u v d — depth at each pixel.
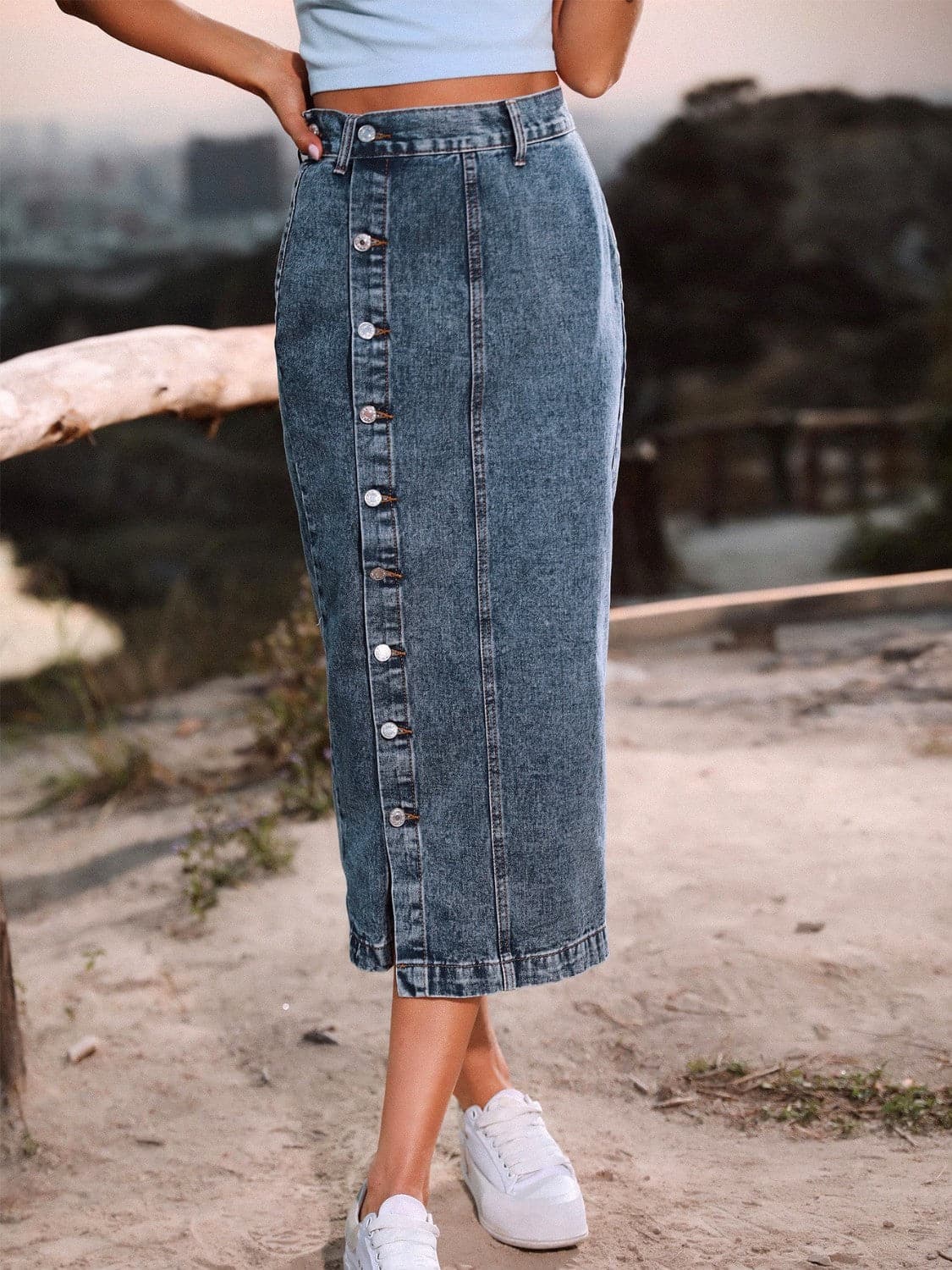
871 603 5.55
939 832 3.22
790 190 19.67
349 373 1.62
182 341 3.31
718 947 2.72
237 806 4.08
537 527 1.65
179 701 5.56
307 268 1.64
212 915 3.23
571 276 1.62
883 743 3.97
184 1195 2.10
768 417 12.79
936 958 2.59
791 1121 2.16
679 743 4.17
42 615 7.14
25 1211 2.08
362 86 1.62
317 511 1.69
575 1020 2.52
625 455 9.05
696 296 19.42
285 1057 2.52
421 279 1.59
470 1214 1.96
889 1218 1.87
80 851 3.87
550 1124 2.21
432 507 1.63
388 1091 1.75
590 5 1.63
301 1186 2.10
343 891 3.31
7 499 12.97
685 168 19.67
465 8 1.59
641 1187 2.00
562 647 1.69
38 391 2.76
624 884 3.08
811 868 3.07
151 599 9.75
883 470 12.35
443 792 1.70
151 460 13.38
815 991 2.52
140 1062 2.54
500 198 1.59
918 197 19.44
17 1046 2.37
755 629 5.45
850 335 19.05
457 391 1.61
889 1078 2.24
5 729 5.35
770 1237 1.85
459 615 1.65
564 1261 1.83
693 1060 2.34
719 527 12.02
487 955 1.73
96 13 1.72
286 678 4.68
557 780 1.72
